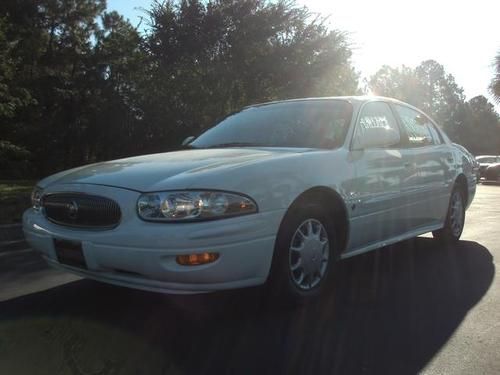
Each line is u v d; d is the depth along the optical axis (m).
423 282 4.80
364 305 4.15
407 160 5.26
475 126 76.88
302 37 19.19
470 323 3.79
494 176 27.06
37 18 30.86
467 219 9.24
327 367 3.09
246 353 3.27
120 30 28.66
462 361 3.17
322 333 3.58
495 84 25.47
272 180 3.74
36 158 27.22
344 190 4.32
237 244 3.45
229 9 18.33
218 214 3.41
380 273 5.11
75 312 4.02
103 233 3.52
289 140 4.72
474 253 6.02
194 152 4.41
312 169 4.08
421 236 6.99
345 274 5.07
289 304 3.97
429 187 5.68
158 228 3.35
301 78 18.92
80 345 3.40
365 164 4.62
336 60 19.52
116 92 24.56
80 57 30.02
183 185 3.44
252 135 4.96
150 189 3.47
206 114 18.47
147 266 3.37
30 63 27.78
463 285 4.72
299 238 4.00
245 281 3.59
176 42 18.72
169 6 19.30
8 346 3.39
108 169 3.98
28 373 3.01
